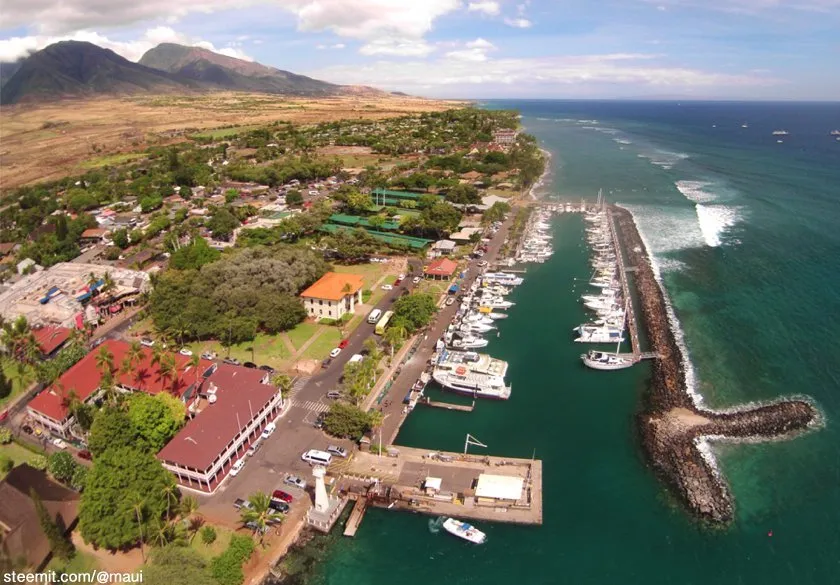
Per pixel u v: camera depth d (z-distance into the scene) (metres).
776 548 86.31
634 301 174.38
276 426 113.81
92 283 178.12
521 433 114.12
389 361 138.50
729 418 115.56
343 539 88.69
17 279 199.50
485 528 90.56
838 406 118.38
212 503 93.56
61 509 87.69
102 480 82.75
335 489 97.00
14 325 147.00
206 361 126.38
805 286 176.88
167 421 103.06
